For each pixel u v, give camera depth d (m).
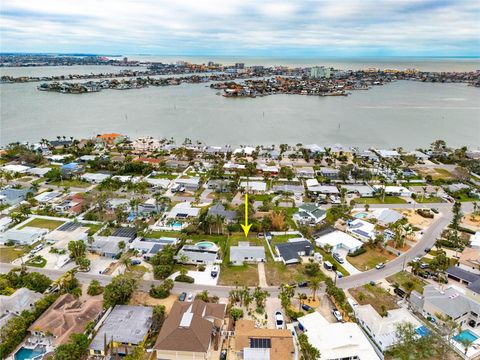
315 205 150.62
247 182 178.75
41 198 158.25
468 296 94.88
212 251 117.38
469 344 75.25
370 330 82.94
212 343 79.69
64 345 72.38
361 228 133.88
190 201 160.12
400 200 165.88
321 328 81.25
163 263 107.06
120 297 90.00
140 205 151.62
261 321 86.25
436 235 132.25
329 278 98.56
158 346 74.38
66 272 104.88
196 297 94.19
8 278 97.12
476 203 157.38
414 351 74.94
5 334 77.06
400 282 103.38
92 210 147.62
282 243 120.44
